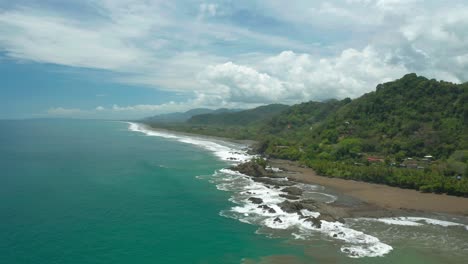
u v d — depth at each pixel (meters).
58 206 72.12
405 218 70.31
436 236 60.53
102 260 49.03
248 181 102.56
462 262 50.62
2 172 105.06
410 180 96.81
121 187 90.88
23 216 65.00
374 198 86.25
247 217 68.88
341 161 134.75
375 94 195.25
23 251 50.56
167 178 104.38
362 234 60.28
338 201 82.31
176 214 70.00
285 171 123.81
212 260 50.28
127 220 65.44
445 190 91.06
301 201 78.25
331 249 54.31
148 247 53.94
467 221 69.00
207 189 91.44
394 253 53.25
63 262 47.78
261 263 49.56
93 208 71.75
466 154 115.25
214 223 65.19
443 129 142.25
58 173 106.12
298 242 56.84
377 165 122.56
